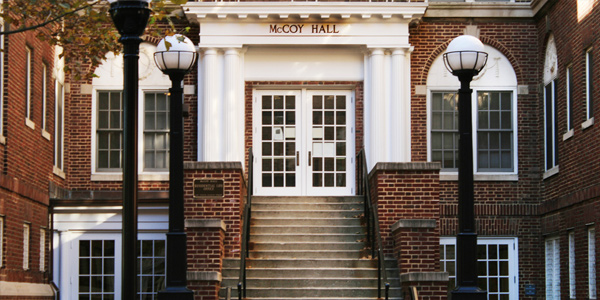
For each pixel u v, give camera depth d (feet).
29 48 70.74
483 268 80.89
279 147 80.38
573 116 72.59
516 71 81.92
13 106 65.36
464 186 45.03
